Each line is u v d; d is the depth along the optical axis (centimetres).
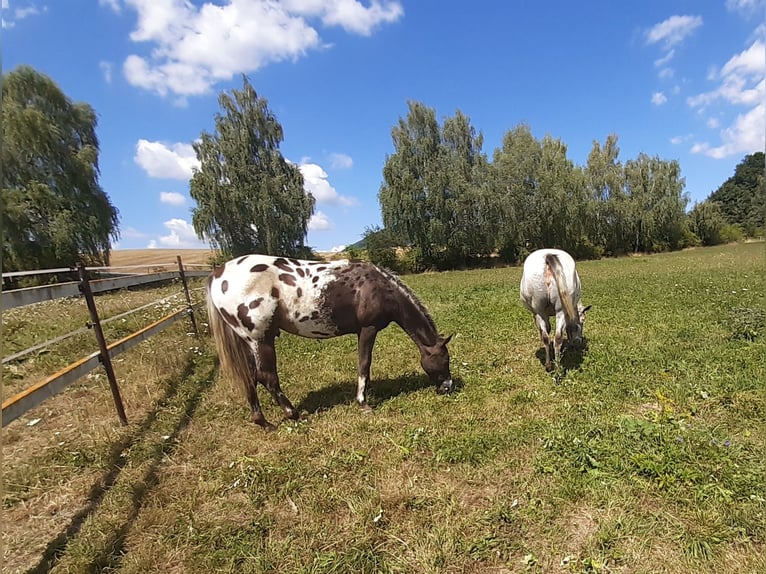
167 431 450
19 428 468
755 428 383
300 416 480
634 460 338
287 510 324
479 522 295
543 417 439
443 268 3650
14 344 698
